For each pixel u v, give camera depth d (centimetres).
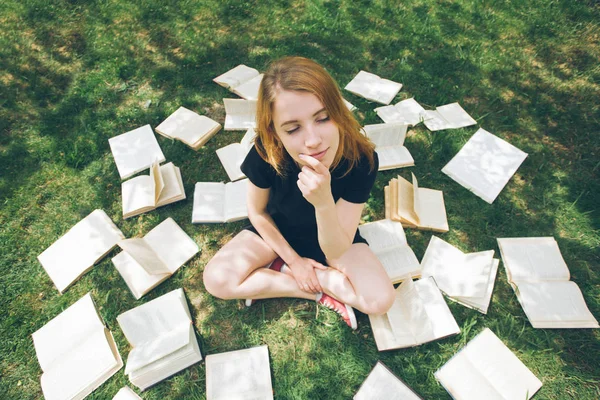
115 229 244
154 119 298
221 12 367
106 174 271
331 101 123
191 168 273
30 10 375
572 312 205
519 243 230
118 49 345
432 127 280
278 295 207
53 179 271
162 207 255
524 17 346
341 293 193
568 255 227
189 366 200
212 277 196
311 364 200
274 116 127
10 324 217
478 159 264
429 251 228
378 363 193
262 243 202
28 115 303
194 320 215
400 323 200
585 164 261
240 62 332
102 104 309
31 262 238
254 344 207
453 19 348
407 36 339
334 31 346
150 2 377
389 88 304
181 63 332
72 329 212
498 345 197
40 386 200
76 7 377
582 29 334
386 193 249
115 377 199
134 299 222
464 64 317
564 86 301
